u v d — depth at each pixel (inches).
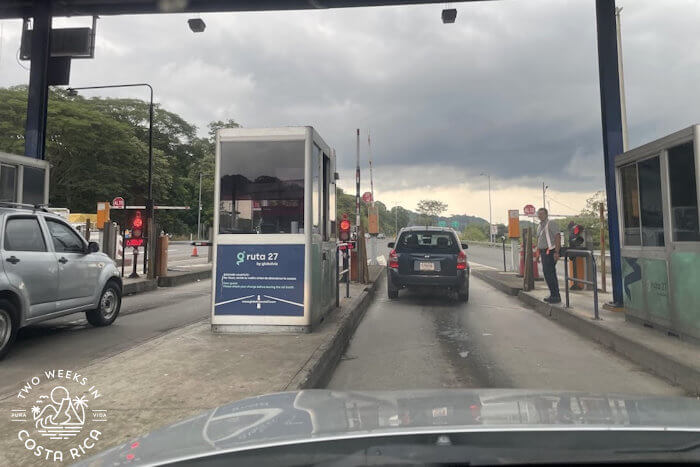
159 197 2181.3
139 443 63.1
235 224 264.7
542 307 378.9
